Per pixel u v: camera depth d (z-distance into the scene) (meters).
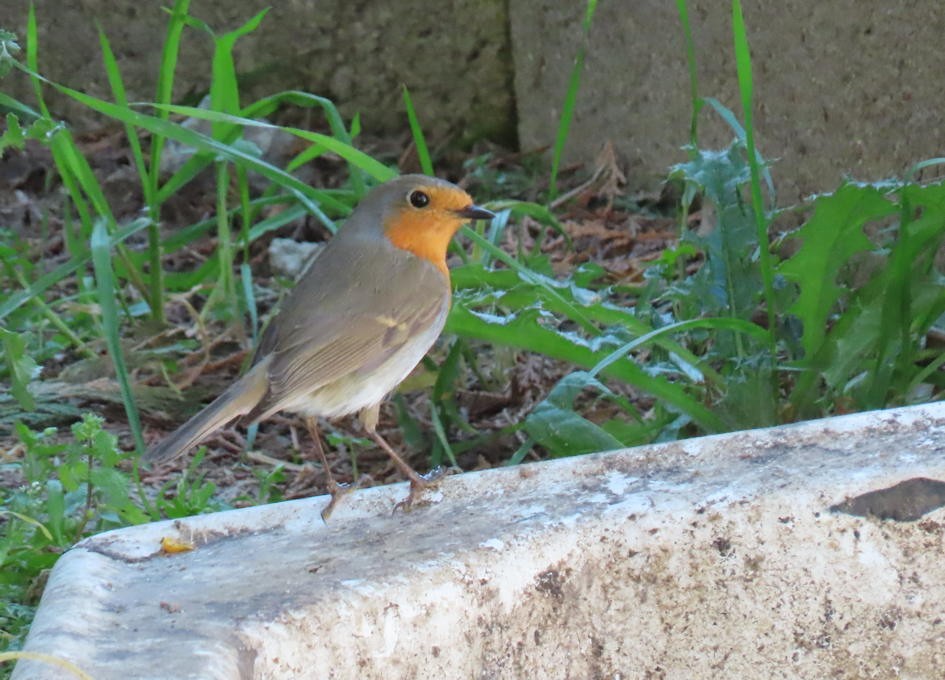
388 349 7.36
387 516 6.00
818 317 8.36
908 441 6.15
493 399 9.90
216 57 10.31
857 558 5.80
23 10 13.88
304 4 13.92
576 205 13.11
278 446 9.62
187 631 4.86
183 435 6.48
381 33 14.10
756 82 11.27
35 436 8.21
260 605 5.09
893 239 9.73
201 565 5.57
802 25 10.72
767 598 5.77
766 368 8.32
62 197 13.48
